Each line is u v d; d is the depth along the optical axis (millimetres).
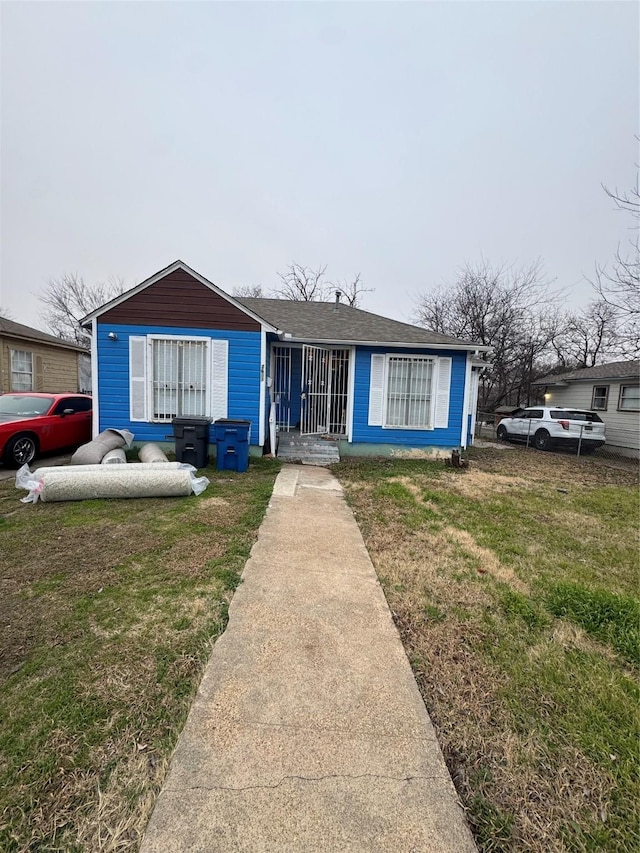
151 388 8477
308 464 8734
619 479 8891
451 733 1864
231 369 8539
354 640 2549
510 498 6535
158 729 1809
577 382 16422
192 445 7617
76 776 1575
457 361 9781
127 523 4559
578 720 1968
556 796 1585
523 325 22625
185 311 8375
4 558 3605
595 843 1418
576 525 5262
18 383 14180
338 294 13609
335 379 10383
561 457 12086
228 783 1560
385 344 9352
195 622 2648
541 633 2713
